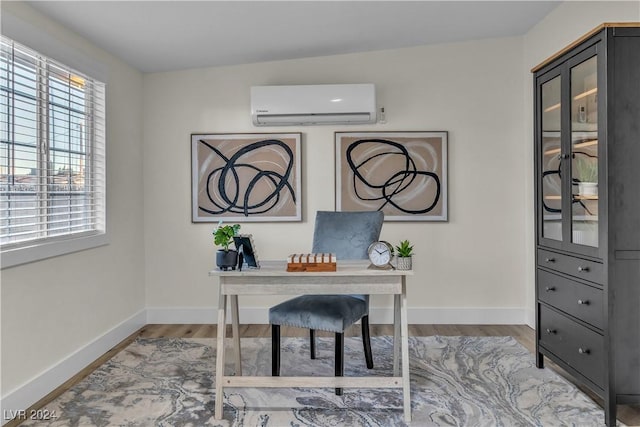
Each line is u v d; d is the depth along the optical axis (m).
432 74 4.09
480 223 4.11
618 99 2.22
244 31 3.34
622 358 2.23
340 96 3.91
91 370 3.04
